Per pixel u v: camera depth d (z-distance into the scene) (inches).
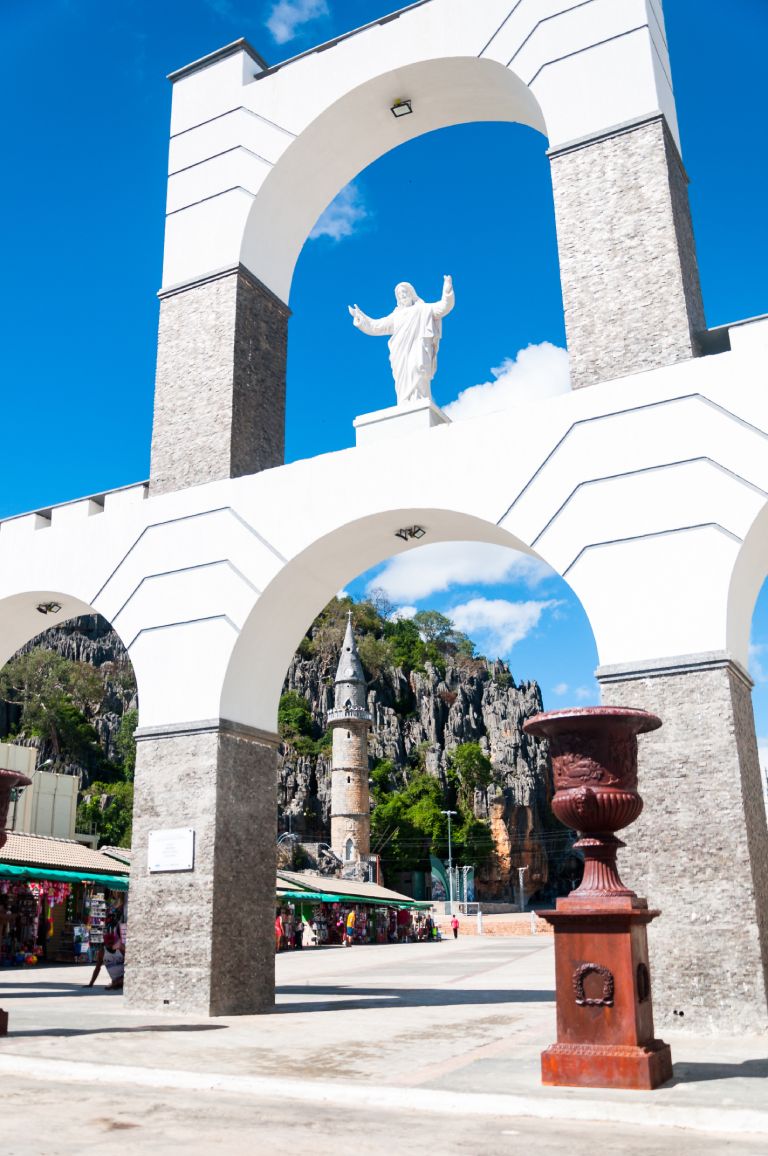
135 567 629.9
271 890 581.9
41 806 1696.6
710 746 437.1
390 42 631.2
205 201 683.4
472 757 4904.0
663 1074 295.1
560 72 572.4
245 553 590.6
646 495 481.7
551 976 825.5
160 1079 319.9
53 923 1253.7
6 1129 245.9
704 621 453.4
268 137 668.1
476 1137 239.1
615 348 517.3
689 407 481.7
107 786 4325.8
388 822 4439.0
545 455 513.0
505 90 613.6
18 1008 545.0
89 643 5674.2
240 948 546.6
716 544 459.8
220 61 710.5
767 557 496.4
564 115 565.6
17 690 4680.1
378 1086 294.0
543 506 507.2
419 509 542.9
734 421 469.7
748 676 472.1
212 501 611.8
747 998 404.5
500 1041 398.6
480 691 6013.8
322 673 5787.4
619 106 552.1
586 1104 265.3
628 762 317.1
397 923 2174.0
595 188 546.6
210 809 552.7
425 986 707.4
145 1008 532.4
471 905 3513.8
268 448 660.1
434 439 548.4
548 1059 294.7
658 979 422.3
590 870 312.5
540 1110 267.6
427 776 4835.1
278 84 675.4
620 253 529.3
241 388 640.4
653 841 438.3
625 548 480.4
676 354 499.5
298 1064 341.7
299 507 580.7
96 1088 310.7
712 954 415.2
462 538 588.7
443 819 4461.1
